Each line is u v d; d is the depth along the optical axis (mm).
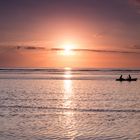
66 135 28047
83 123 33562
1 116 37594
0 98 57562
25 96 61344
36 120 35125
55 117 37062
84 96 61625
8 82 112875
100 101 53031
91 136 27656
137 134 28281
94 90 77312
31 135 27922
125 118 36469
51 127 31406
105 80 129500
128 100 54750
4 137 27094
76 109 43438
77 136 27672
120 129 30453
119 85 96812
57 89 80188
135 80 121750
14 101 52719
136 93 68938
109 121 34625
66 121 34656
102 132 29188
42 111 41656
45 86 92250
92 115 38625
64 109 43438
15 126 31719
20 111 41562
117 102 51719
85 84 102562
